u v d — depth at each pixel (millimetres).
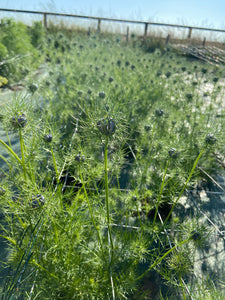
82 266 1898
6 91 5480
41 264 1775
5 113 1521
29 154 1704
